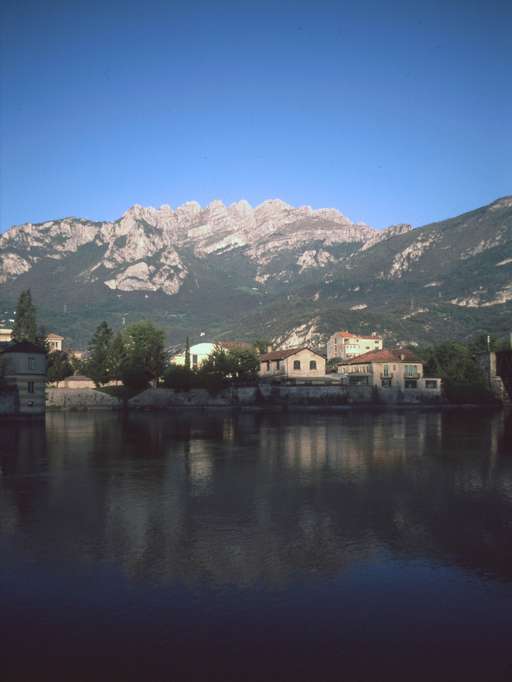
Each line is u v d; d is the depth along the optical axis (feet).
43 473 116.57
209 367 401.90
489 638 45.65
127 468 123.03
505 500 90.84
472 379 416.05
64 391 367.04
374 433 203.10
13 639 45.52
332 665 41.81
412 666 41.75
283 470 119.96
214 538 70.33
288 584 55.93
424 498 92.38
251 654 43.21
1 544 68.08
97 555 64.08
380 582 56.39
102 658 42.75
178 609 50.37
